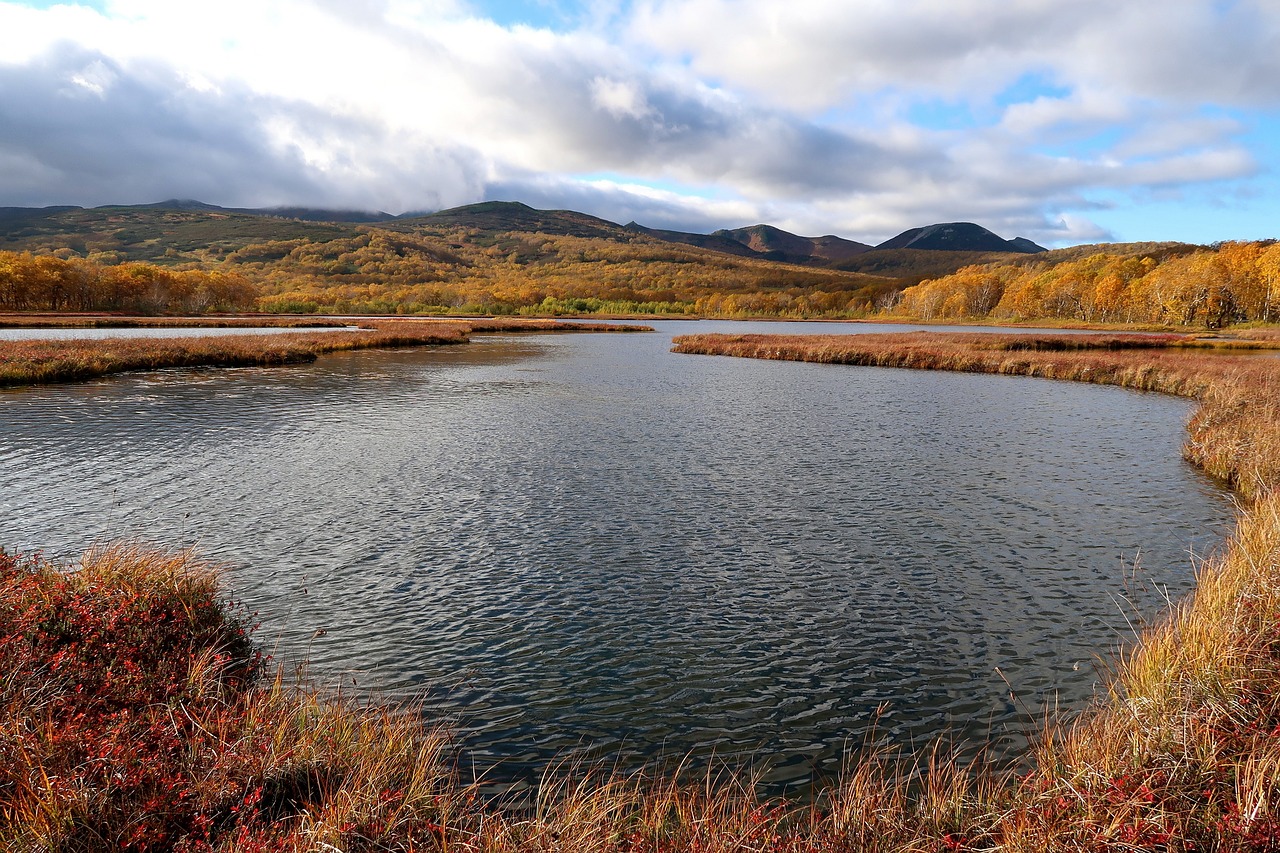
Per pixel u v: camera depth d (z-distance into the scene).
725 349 73.19
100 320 102.50
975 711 9.02
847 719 8.87
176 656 8.08
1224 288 125.50
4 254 136.62
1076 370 51.19
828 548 15.18
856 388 44.94
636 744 8.30
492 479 20.59
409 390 41.19
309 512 17.12
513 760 7.89
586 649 10.66
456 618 11.60
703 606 12.23
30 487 18.91
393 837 5.38
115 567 10.22
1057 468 22.73
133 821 5.11
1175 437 28.23
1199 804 5.46
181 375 46.53
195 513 16.88
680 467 22.41
